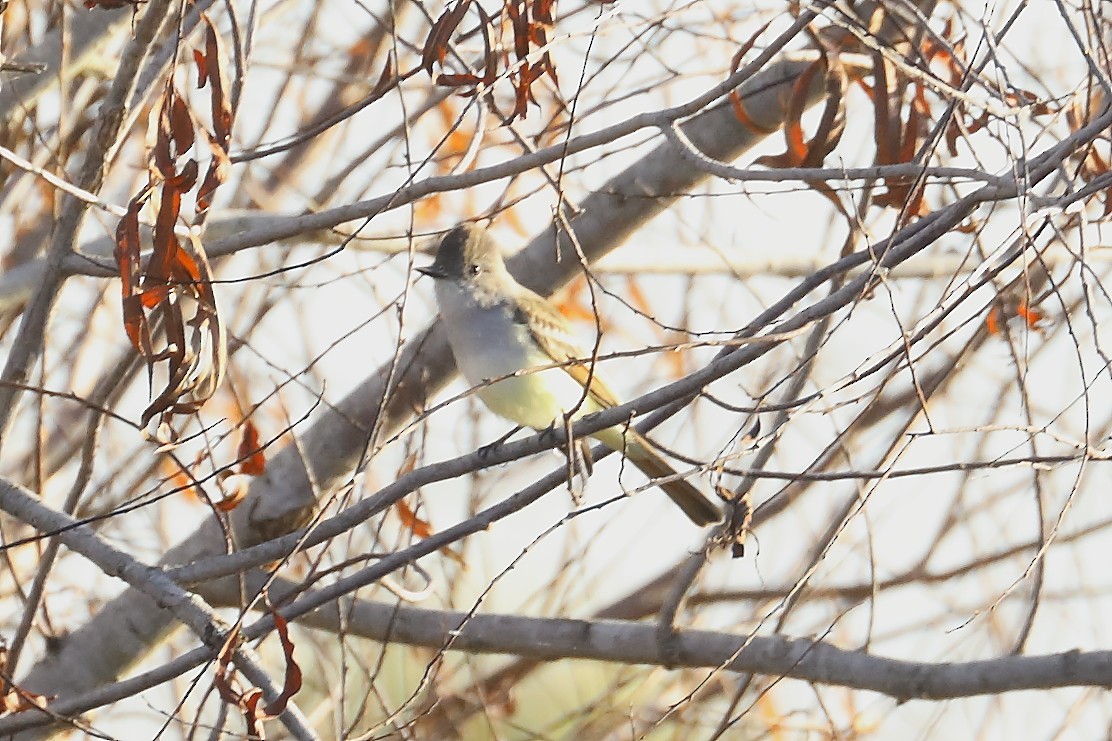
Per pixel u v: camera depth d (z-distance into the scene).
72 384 13.84
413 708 12.23
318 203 13.46
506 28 10.37
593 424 9.25
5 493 9.80
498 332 12.45
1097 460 8.78
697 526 12.66
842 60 10.91
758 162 11.18
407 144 10.16
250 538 13.09
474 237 12.78
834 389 8.38
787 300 9.09
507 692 14.45
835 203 10.66
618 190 13.25
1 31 10.99
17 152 12.70
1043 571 9.97
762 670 10.80
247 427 10.40
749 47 10.83
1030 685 9.63
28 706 9.38
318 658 12.96
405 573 12.93
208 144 8.99
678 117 9.52
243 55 9.53
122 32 12.74
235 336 12.38
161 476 13.18
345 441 13.05
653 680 14.05
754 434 9.12
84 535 9.48
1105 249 10.35
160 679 9.04
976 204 8.78
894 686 10.14
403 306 9.59
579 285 14.70
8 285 12.13
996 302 9.58
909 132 10.64
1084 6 9.31
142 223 9.91
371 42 14.20
